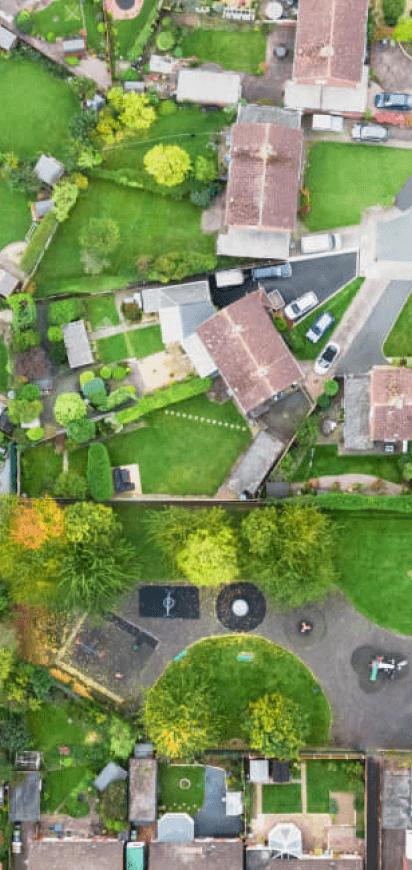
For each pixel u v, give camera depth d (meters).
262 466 82.69
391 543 82.25
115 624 83.69
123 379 84.44
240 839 80.88
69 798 82.69
